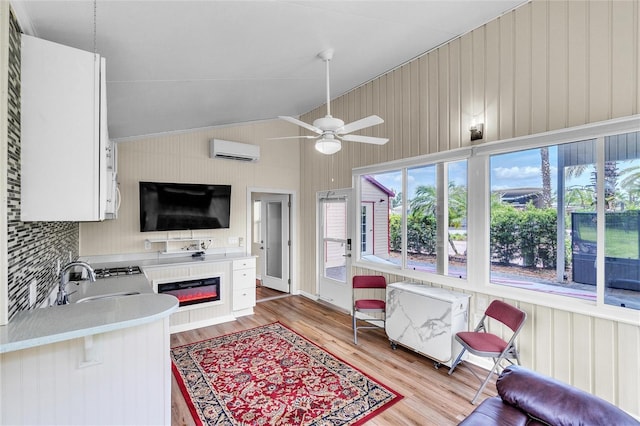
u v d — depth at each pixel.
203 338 3.56
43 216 1.37
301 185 5.55
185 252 4.36
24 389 1.20
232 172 4.82
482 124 2.92
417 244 3.61
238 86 3.21
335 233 4.82
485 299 2.90
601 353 2.22
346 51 3.02
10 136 1.21
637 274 2.11
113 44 1.86
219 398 2.39
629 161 2.13
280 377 2.70
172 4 1.59
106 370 1.37
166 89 2.72
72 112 1.42
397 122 3.75
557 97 2.43
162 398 1.53
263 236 6.05
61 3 1.38
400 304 3.24
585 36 2.29
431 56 3.34
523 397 1.44
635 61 2.07
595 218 2.31
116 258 3.86
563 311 2.40
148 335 1.49
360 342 3.47
